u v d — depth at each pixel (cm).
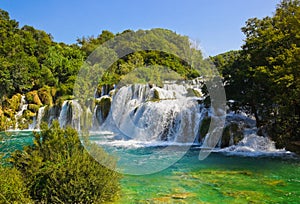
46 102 3497
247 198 748
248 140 1567
